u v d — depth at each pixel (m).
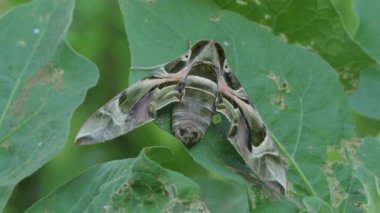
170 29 0.41
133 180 0.37
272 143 0.40
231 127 0.39
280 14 0.45
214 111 0.40
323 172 0.41
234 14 0.42
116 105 0.39
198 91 0.40
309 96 0.42
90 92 0.80
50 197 0.38
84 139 0.38
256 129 0.40
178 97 0.40
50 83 0.41
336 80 0.42
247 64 0.42
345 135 0.42
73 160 0.74
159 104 0.39
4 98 0.40
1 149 0.39
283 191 0.39
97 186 0.38
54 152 0.39
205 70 0.40
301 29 0.45
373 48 0.50
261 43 0.42
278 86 0.42
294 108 0.42
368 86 0.49
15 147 0.40
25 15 0.41
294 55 0.42
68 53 0.41
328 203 0.40
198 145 0.40
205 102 0.39
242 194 0.46
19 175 0.39
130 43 0.40
